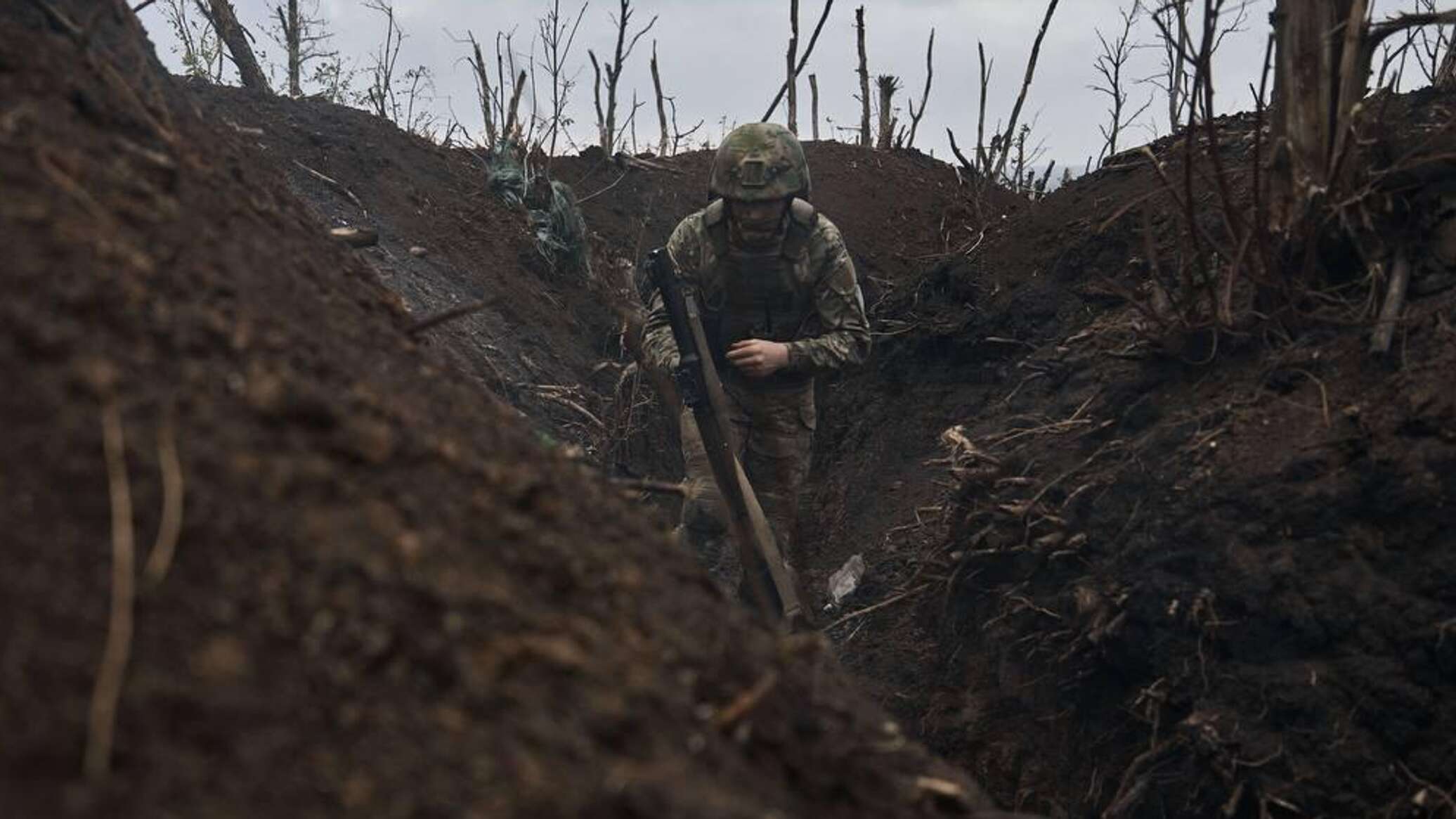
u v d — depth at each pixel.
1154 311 4.26
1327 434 3.61
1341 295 3.96
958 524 4.71
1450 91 4.57
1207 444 3.83
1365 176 3.92
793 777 1.57
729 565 4.75
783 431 4.81
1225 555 3.63
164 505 1.36
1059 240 5.90
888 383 6.22
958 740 4.42
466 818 1.19
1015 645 4.32
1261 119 3.77
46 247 1.61
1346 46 3.84
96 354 1.49
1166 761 3.69
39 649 1.17
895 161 7.99
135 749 1.13
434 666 1.34
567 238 6.59
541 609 1.53
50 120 1.98
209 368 1.59
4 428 1.36
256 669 1.25
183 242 1.91
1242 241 3.97
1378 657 3.36
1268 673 3.50
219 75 7.89
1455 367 3.53
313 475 1.50
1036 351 5.31
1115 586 3.87
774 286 4.65
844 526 5.79
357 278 2.86
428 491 1.61
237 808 1.12
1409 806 3.22
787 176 4.54
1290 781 3.38
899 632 4.97
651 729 1.42
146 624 1.24
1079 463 4.28
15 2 2.44
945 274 6.24
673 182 7.70
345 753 1.21
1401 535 3.43
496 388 5.16
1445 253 3.79
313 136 6.25
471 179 6.75
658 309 4.85
